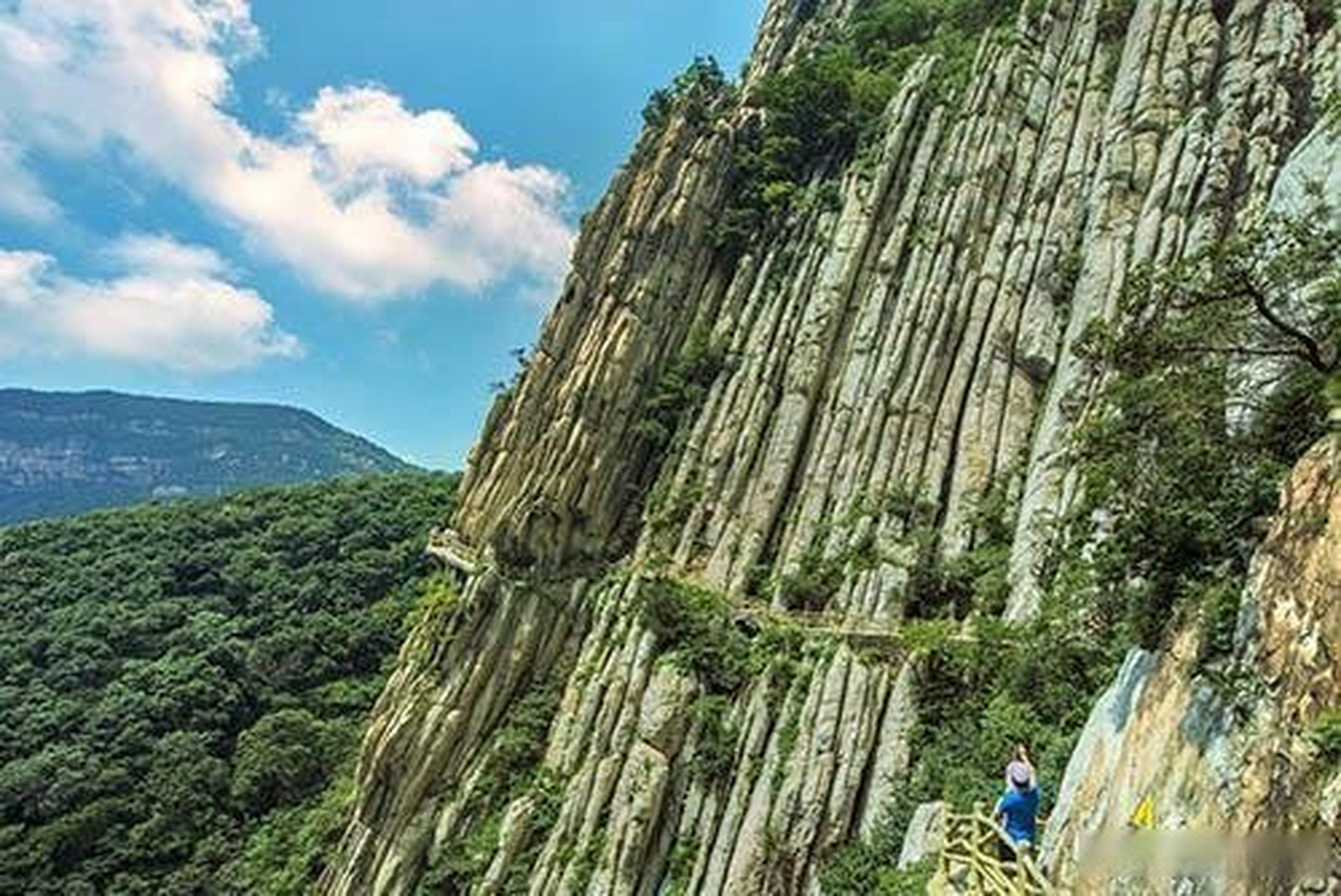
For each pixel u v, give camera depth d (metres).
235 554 98.50
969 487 54.94
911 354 61.75
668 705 51.78
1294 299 18.89
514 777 55.84
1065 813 20.62
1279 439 17.97
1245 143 55.28
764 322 70.88
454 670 60.47
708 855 47.22
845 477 59.59
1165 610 18.89
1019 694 40.12
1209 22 61.97
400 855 54.94
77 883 64.25
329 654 85.06
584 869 48.91
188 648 84.81
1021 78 70.00
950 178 68.12
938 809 36.66
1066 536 35.78
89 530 104.62
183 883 65.12
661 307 73.94
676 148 80.75
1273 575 15.64
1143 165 58.47
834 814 44.12
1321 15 59.34
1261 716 14.52
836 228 71.69
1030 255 61.69
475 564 68.19
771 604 55.72
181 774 71.19
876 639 48.97
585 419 68.94
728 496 63.28
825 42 106.56
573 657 60.34
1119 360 20.64
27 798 69.69
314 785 72.12
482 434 77.25
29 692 79.88
